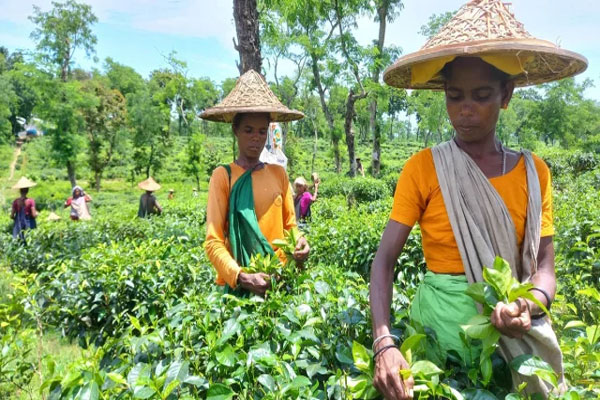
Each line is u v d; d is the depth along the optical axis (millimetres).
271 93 2809
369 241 5504
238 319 2031
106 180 56656
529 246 1603
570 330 2209
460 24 1573
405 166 1758
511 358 1540
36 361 3145
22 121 58094
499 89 1592
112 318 4387
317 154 68688
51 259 7281
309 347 1927
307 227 7051
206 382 1738
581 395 1524
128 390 1665
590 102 58344
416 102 45469
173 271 4527
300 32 24641
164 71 65375
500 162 1666
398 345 1839
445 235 1655
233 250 2660
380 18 24109
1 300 5254
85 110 43688
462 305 1598
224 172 2738
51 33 37062
